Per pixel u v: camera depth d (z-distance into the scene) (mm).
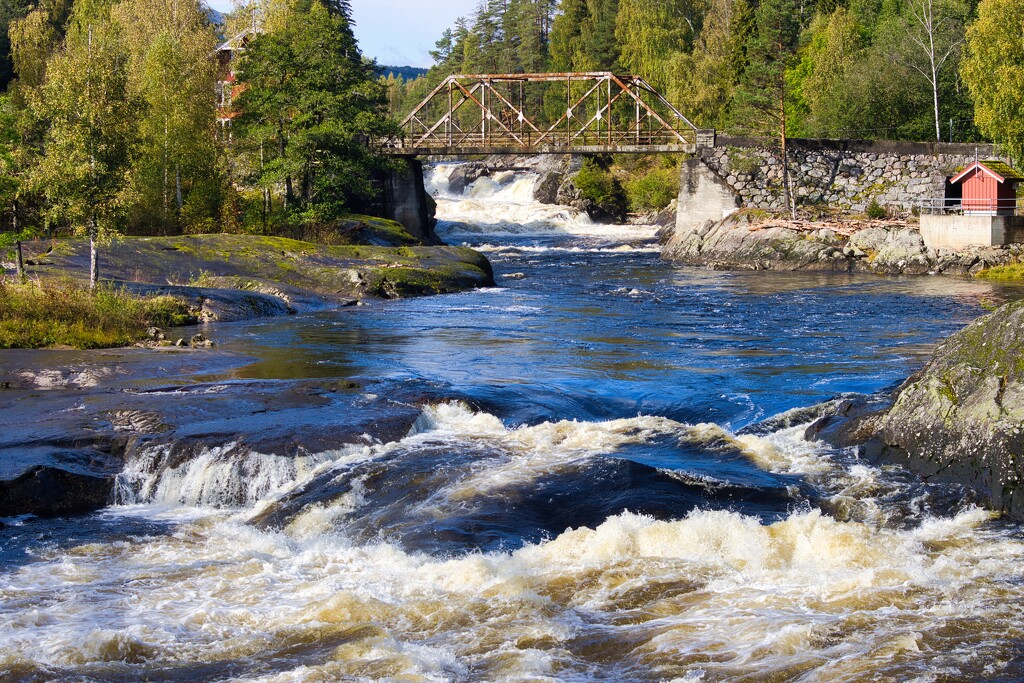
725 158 65312
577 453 16281
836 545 12383
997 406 14422
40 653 10227
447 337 29688
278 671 9820
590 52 120750
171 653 10266
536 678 9539
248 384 20703
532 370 24109
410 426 17922
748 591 11352
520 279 50312
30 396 19922
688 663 9688
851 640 9992
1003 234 50375
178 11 76312
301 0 80812
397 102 170875
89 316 27812
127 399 19469
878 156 63500
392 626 10844
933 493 14281
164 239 42156
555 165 109938
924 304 38125
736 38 99938
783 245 55969
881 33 78250
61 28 97875
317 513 14609
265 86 56812
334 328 31531
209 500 15781
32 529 14367
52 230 40281
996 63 53031
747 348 27766
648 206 95000
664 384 22516
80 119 39281
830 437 16953
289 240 45844
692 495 14391
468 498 14461
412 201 70688
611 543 12641
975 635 10031
